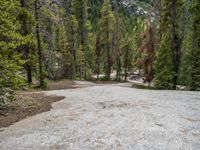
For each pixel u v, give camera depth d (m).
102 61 49.03
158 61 27.58
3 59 11.58
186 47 29.16
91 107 13.53
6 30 11.73
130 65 54.75
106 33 45.84
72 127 9.39
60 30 51.19
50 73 44.34
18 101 14.97
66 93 20.66
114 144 7.31
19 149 7.20
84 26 50.41
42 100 16.38
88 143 7.48
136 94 19.19
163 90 23.41
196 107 12.76
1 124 10.14
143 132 8.41
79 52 50.09
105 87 27.33
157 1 34.41
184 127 8.93
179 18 25.75
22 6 22.80
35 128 9.45
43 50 29.06
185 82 28.03
